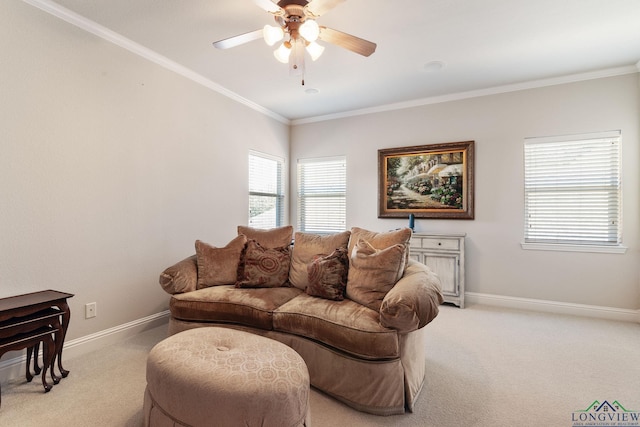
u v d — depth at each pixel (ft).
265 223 15.62
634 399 6.32
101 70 8.59
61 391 6.59
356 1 7.35
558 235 11.96
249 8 7.64
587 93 11.35
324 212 16.57
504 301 12.60
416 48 9.57
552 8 7.64
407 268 7.89
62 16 7.72
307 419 4.95
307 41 6.67
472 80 11.97
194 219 11.55
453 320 10.95
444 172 13.60
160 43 9.32
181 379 4.68
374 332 5.99
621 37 8.95
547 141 11.97
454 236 12.59
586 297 11.41
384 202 14.83
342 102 14.38
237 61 10.43
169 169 10.59
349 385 6.20
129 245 9.39
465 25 8.38
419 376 6.60
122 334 9.21
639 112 10.69
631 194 10.82
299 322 7.01
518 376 7.22
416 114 14.20
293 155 17.21
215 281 9.15
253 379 4.58
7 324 6.05
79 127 8.13
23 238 7.11
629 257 10.84
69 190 7.94
